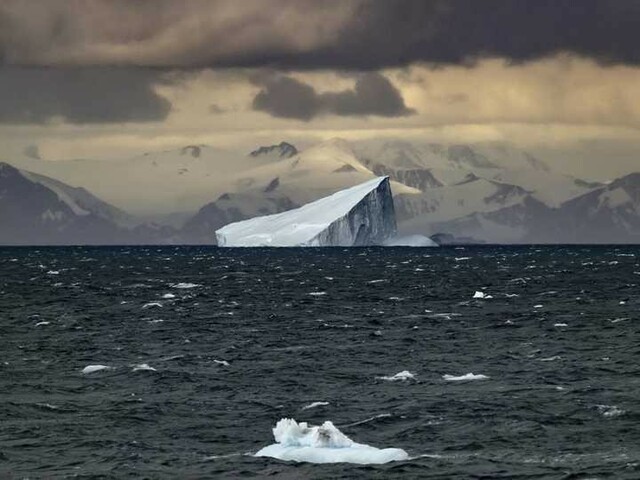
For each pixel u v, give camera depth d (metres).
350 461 125.44
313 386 176.00
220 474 120.94
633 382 177.00
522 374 186.50
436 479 118.06
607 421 145.12
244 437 139.38
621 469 120.62
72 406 159.88
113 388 176.00
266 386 176.62
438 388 172.25
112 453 131.25
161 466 124.88
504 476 118.69
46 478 120.31
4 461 128.00
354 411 154.12
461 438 136.75
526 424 143.25
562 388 170.50
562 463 124.00
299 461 125.88
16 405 160.38
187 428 144.62
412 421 146.38
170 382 181.00
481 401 158.88
